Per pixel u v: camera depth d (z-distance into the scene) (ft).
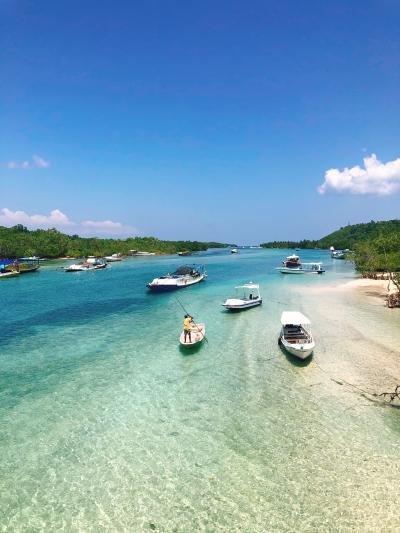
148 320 110.01
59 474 40.65
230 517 34.22
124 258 450.71
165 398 57.93
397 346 78.43
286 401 55.72
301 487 37.55
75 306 133.18
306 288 165.37
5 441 46.80
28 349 83.46
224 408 54.13
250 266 308.81
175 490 37.81
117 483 39.04
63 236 474.90
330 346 79.20
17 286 190.29
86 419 51.96
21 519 34.71
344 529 32.48
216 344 84.17
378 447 43.60
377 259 220.64
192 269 201.87
